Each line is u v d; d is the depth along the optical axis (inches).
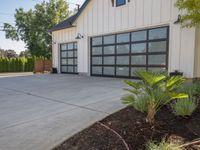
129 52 388.8
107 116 145.3
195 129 112.0
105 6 418.3
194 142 97.9
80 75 494.3
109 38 425.4
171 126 117.9
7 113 164.7
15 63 960.3
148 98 135.3
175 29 312.5
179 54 310.0
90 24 456.1
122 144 101.3
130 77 390.6
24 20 1280.8
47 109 174.4
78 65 502.0
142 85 129.8
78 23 488.7
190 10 226.4
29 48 1289.4
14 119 148.4
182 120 124.6
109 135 112.1
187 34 298.8
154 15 338.3
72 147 102.3
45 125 134.0
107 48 431.5
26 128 129.5
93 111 162.7
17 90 281.0
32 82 373.4
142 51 367.2
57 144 106.2
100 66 451.2
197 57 304.2
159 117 131.0
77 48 502.0
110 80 372.2
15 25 1286.9
